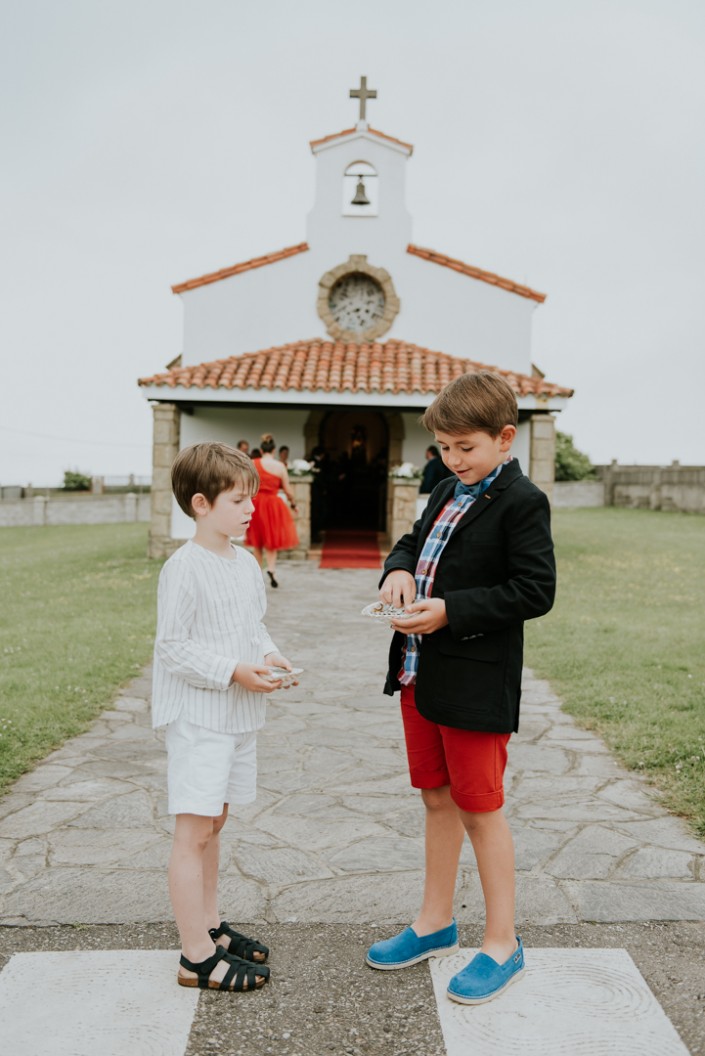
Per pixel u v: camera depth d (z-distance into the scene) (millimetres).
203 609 2348
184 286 15875
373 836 3420
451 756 2295
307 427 16156
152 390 13656
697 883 2961
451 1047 2076
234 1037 2127
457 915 2764
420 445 15984
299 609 9531
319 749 4641
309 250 15992
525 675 6312
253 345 16016
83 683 5824
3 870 3068
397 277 16062
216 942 2459
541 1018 2184
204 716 2316
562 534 17891
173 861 2318
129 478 37938
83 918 2717
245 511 2412
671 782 3949
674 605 9445
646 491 26969
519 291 15914
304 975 2406
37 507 28656
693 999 2271
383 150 15914
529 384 14039
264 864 3143
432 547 2418
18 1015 2203
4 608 9672
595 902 2814
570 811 3670
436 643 2268
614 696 5406
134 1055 2055
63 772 4168
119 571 12734
